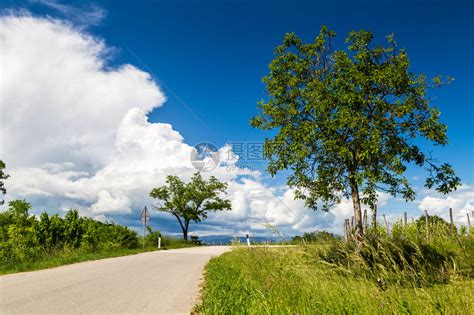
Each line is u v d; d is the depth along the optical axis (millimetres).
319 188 12922
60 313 6633
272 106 13461
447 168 12383
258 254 10172
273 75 13516
